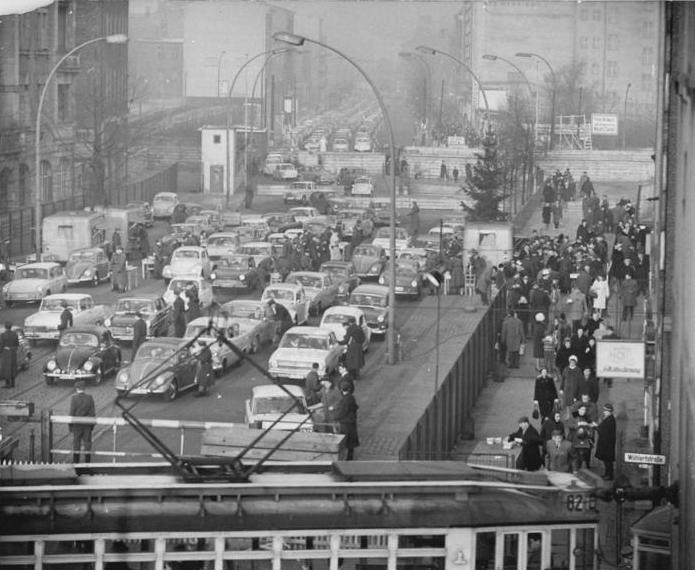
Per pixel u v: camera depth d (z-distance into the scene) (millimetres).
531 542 16812
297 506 16156
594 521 17172
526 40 65500
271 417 25562
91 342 33125
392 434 27484
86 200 61219
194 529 15906
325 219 60938
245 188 66875
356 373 33406
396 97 66125
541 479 17703
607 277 34375
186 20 70375
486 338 33812
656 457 22797
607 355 26828
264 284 47562
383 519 16281
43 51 60500
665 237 25328
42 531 15633
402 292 43281
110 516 15828
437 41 65000
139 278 48750
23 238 50906
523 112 60719
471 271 43594
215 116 69438
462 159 62188
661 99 25453
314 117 69562
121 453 24188
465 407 30406
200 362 31094
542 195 53250
